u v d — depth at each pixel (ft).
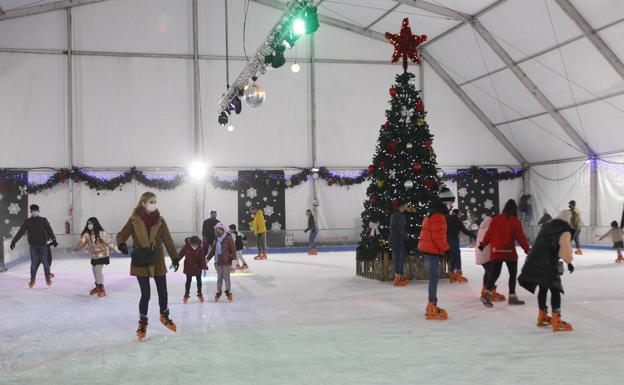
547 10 50.98
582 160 65.41
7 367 16.88
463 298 29.14
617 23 47.60
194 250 28.71
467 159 73.36
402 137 37.04
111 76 65.87
